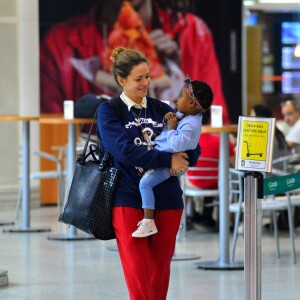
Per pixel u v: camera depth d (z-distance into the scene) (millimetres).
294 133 19812
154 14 23062
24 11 22312
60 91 22516
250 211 7977
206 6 23344
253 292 7992
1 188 22234
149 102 8602
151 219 8195
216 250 15625
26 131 18188
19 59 22375
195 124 8383
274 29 24672
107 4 22750
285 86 24781
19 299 11438
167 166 8234
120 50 8508
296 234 17797
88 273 13352
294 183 9062
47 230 18391
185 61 23266
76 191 8438
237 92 23656
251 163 7867
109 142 8227
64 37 22516
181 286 12297
